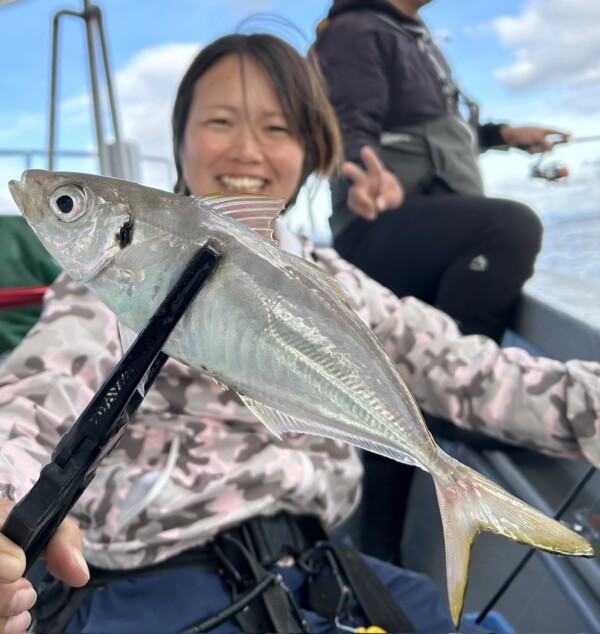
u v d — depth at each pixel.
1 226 2.12
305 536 1.22
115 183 0.67
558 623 1.35
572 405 1.27
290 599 1.08
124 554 1.12
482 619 1.35
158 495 1.14
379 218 2.17
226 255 0.65
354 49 2.12
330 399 0.68
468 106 2.47
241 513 1.16
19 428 1.04
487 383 1.37
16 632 0.65
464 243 2.04
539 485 1.66
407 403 0.71
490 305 2.04
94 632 1.02
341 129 2.09
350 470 1.30
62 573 0.71
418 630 1.14
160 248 0.65
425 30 2.29
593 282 2.00
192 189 1.46
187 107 1.46
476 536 0.69
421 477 1.92
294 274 0.69
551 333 1.85
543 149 2.30
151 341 0.62
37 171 0.66
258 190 1.44
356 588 1.14
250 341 0.66
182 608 1.07
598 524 1.41
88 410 0.62
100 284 0.66
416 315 1.53
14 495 0.86
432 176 2.28
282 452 1.23
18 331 2.05
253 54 1.38
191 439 1.23
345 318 0.70
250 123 1.39
